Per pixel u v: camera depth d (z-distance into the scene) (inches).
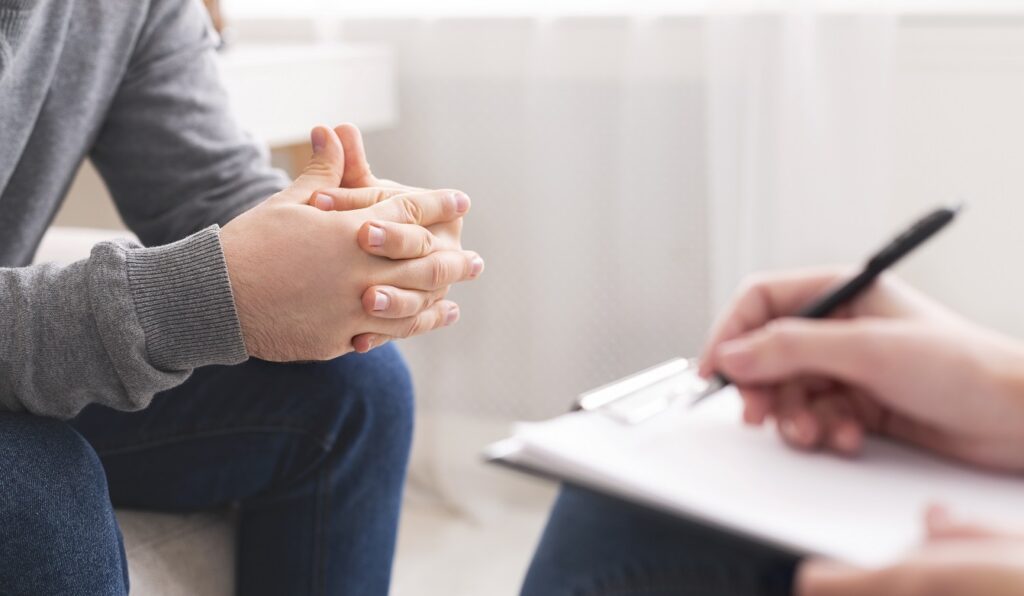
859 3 67.2
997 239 71.0
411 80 79.9
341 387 36.9
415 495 80.7
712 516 18.9
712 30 69.8
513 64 77.2
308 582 37.4
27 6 34.9
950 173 71.1
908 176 71.9
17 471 27.6
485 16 77.0
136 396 29.8
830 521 19.6
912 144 71.4
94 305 29.0
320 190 33.2
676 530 20.8
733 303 29.6
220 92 44.5
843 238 69.2
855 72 67.8
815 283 29.2
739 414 25.8
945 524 16.5
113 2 39.7
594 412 24.3
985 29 68.1
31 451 28.4
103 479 30.0
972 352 22.7
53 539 27.6
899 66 70.4
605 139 75.5
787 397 24.6
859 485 21.6
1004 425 22.2
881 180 68.5
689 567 20.2
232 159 42.6
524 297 79.6
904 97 70.9
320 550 37.4
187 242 29.9
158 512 38.2
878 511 20.2
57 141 39.1
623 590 20.5
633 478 19.8
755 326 29.4
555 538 22.3
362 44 80.5
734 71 69.8
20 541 27.1
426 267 31.4
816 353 23.8
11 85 36.3
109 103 41.2
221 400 37.5
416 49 79.3
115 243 30.2
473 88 78.4
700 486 20.6
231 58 67.6
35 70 37.2
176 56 42.6
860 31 67.4
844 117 68.4
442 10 78.1
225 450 37.3
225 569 37.8
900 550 18.1
